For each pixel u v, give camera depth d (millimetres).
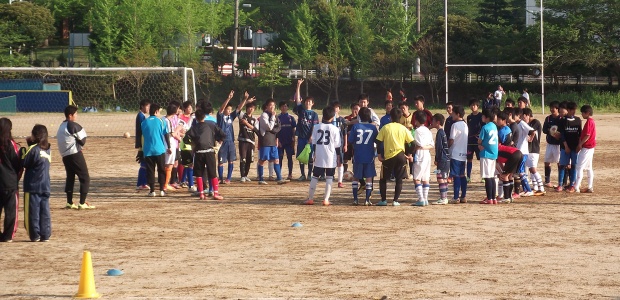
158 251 10477
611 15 58125
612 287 8359
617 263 9539
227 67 77312
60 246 10891
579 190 16516
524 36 60438
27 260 10023
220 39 84875
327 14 69250
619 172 20094
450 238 11234
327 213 13680
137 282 8750
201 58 72812
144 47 69188
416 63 70062
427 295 8055
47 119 45969
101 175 20125
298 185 17906
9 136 11148
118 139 32094
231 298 7984
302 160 18234
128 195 16250
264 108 18125
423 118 14523
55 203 15078
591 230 11828
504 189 14859
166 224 12609
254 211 13969
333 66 67125
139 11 69875
